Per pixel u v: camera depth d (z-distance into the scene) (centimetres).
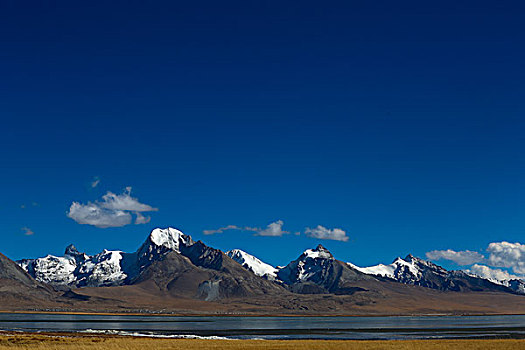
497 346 11400
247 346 11425
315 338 19288
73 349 9469
